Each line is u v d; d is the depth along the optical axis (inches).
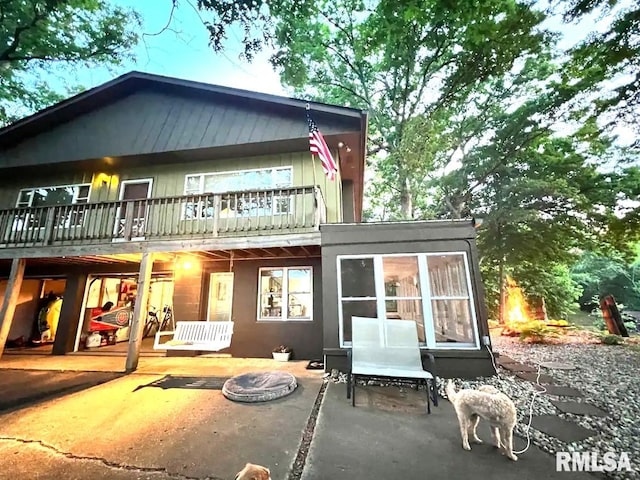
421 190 623.2
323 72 612.1
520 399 151.1
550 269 578.6
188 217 300.2
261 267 286.2
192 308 289.3
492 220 501.7
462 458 96.3
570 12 280.2
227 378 197.2
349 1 529.0
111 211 311.6
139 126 326.3
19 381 192.9
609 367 221.8
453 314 229.0
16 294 252.5
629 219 442.9
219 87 304.7
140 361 255.6
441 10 230.8
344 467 91.0
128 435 114.3
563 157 495.2
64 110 336.5
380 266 209.0
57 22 393.1
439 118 554.6
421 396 157.0
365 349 168.6
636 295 773.9
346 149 319.3
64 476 88.0
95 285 341.4
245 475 74.3
